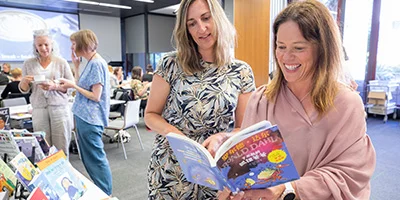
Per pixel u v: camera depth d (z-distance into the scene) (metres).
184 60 1.24
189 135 1.27
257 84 4.62
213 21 1.20
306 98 0.88
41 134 1.47
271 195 0.77
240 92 1.30
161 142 1.29
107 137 4.69
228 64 1.28
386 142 4.19
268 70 4.47
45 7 8.19
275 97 0.95
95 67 2.17
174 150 0.88
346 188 0.76
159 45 10.22
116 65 9.71
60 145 2.40
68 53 8.88
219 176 0.73
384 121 5.44
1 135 1.31
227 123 1.29
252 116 1.01
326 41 0.80
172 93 1.27
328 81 0.83
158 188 1.29
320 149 0.84
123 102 4.46
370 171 0.79
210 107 1.23
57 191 1.12
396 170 3.18
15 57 8.01
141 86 5.76
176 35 1.26
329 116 0.82
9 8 7.78
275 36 0.86
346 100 0.82
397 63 5.64
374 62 5.84
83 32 2.17
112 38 10.02
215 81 1.25
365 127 0.82
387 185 2.82
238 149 0.69
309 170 0.85
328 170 0.79
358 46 5.94
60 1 7.46
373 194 2.65
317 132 0.84
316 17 0.78
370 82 5.69
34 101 2.33
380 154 3.69
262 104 0.99
